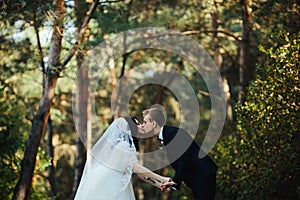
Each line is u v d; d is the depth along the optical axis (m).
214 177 8.17
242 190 10.41
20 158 12.85
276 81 9.18
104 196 7.82
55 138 19.23
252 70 13.97
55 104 16.98
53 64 10.86
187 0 13.34
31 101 17.78
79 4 11.33
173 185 7.99
